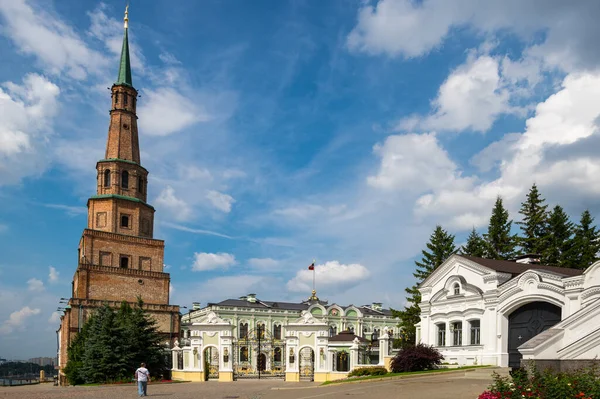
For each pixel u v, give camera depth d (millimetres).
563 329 25703
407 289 67062
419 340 45969
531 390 15164
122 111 74125
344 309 105000
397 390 25844
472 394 22047
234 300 99000
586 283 31938
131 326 50500
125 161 71875
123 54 77000
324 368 44531
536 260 46344
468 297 40094
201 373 47875
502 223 68812
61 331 70938
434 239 68625
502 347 37000
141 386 29062
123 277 67125
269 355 80250
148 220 73500
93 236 66625
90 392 33938
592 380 15273
